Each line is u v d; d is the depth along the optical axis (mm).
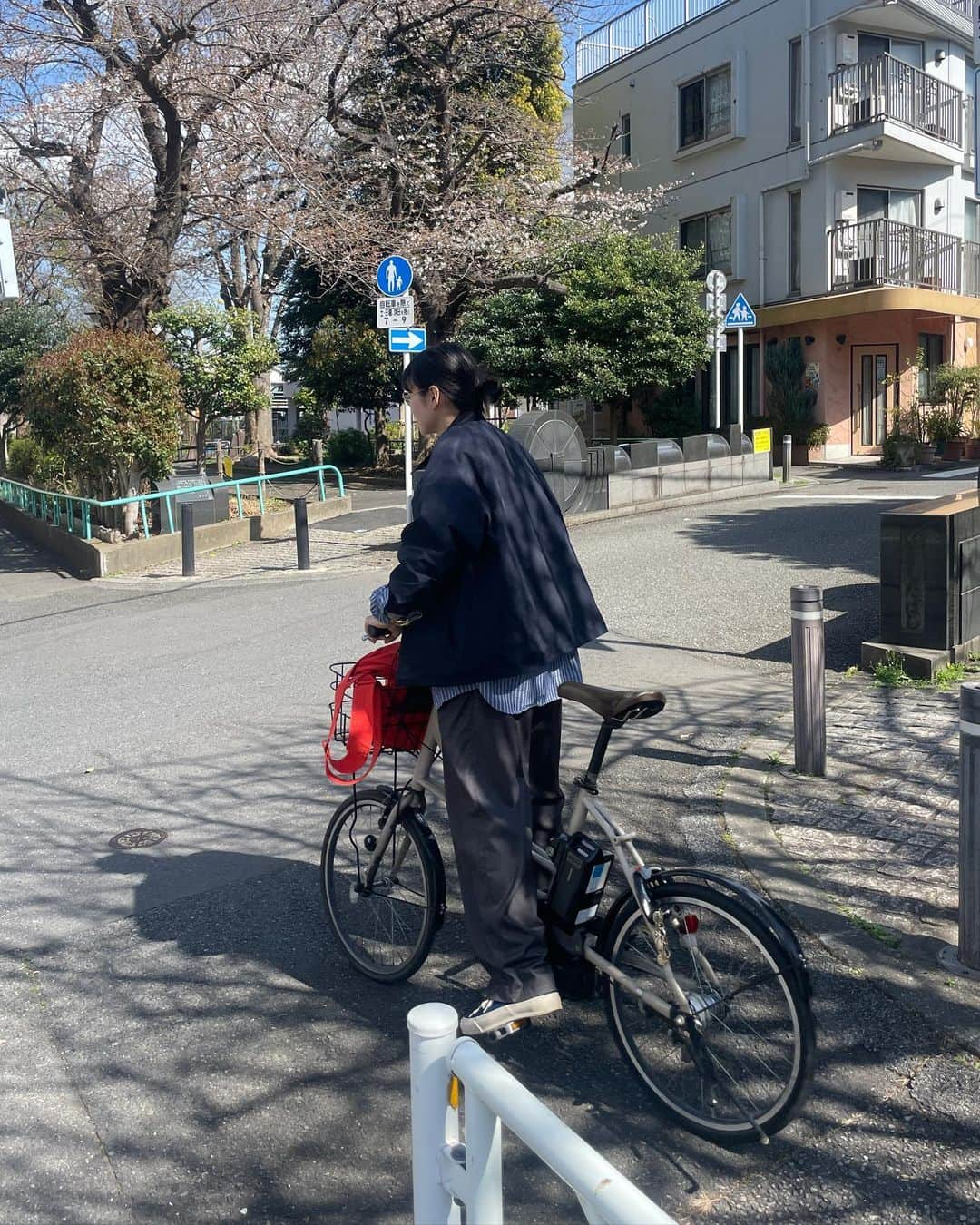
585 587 3281
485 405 3268
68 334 26469
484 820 3006
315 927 4113
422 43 19969
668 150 26891
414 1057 1787
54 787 5840
